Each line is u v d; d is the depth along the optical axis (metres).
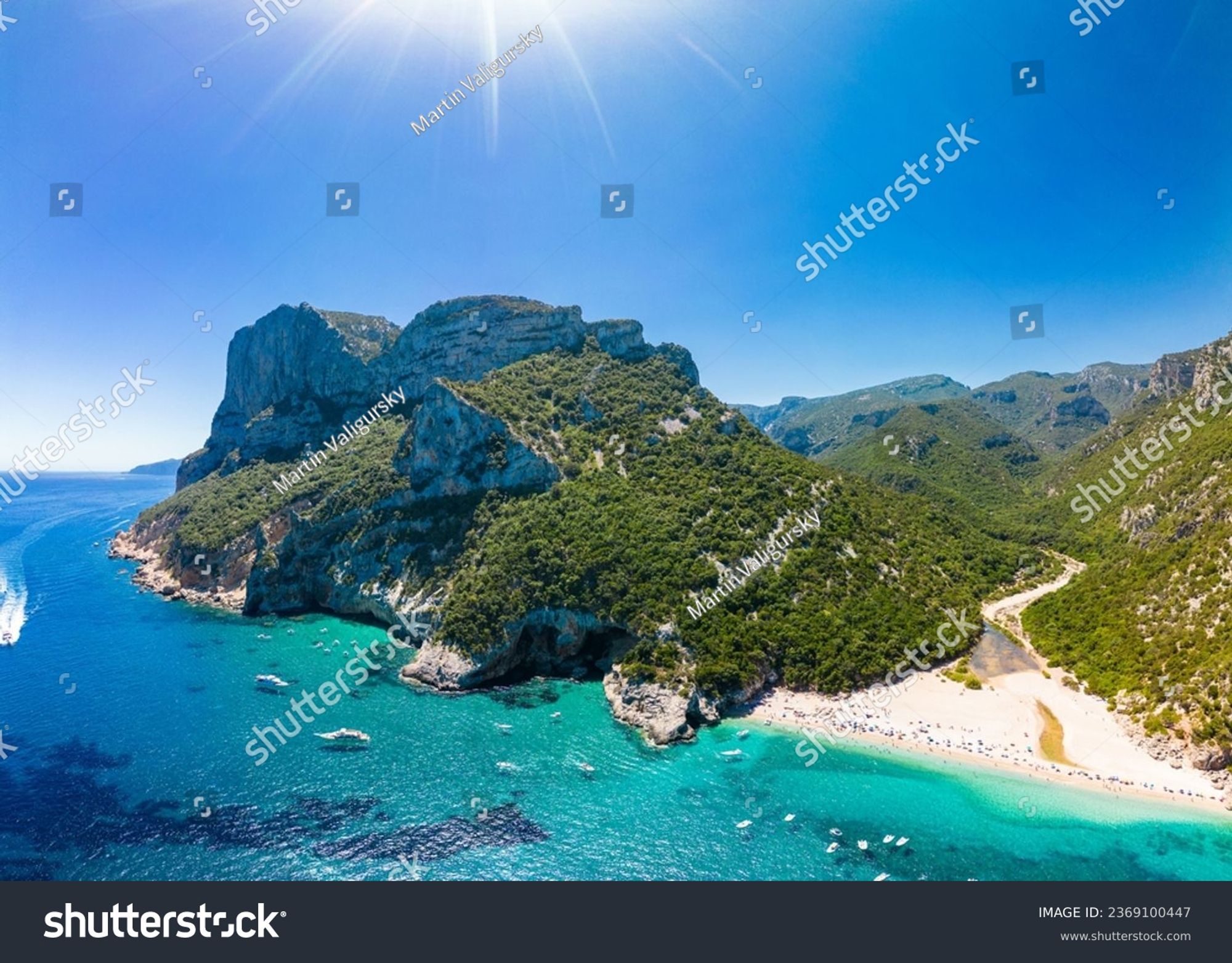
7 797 64.94
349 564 134.38
